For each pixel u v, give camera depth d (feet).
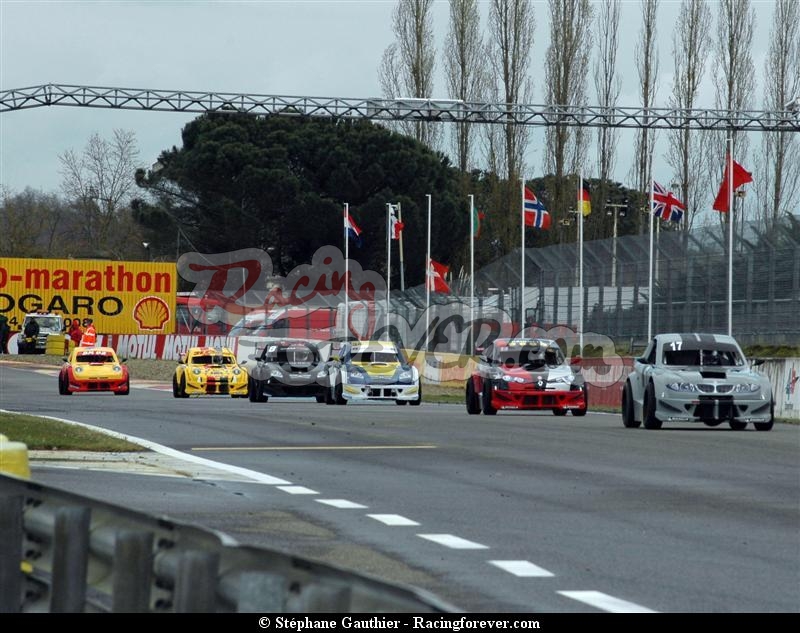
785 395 282.36
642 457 174.91
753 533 104.32
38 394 391.24
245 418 259.80
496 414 299.17
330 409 309.83
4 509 59.72
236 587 44.75
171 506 119.34
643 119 521.24
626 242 398.21
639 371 243.40
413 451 182.91
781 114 516.32
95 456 167.43
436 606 37.83
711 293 354.95
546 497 128.88
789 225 326.65
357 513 115.75
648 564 88.94
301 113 501.56
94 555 55.31
